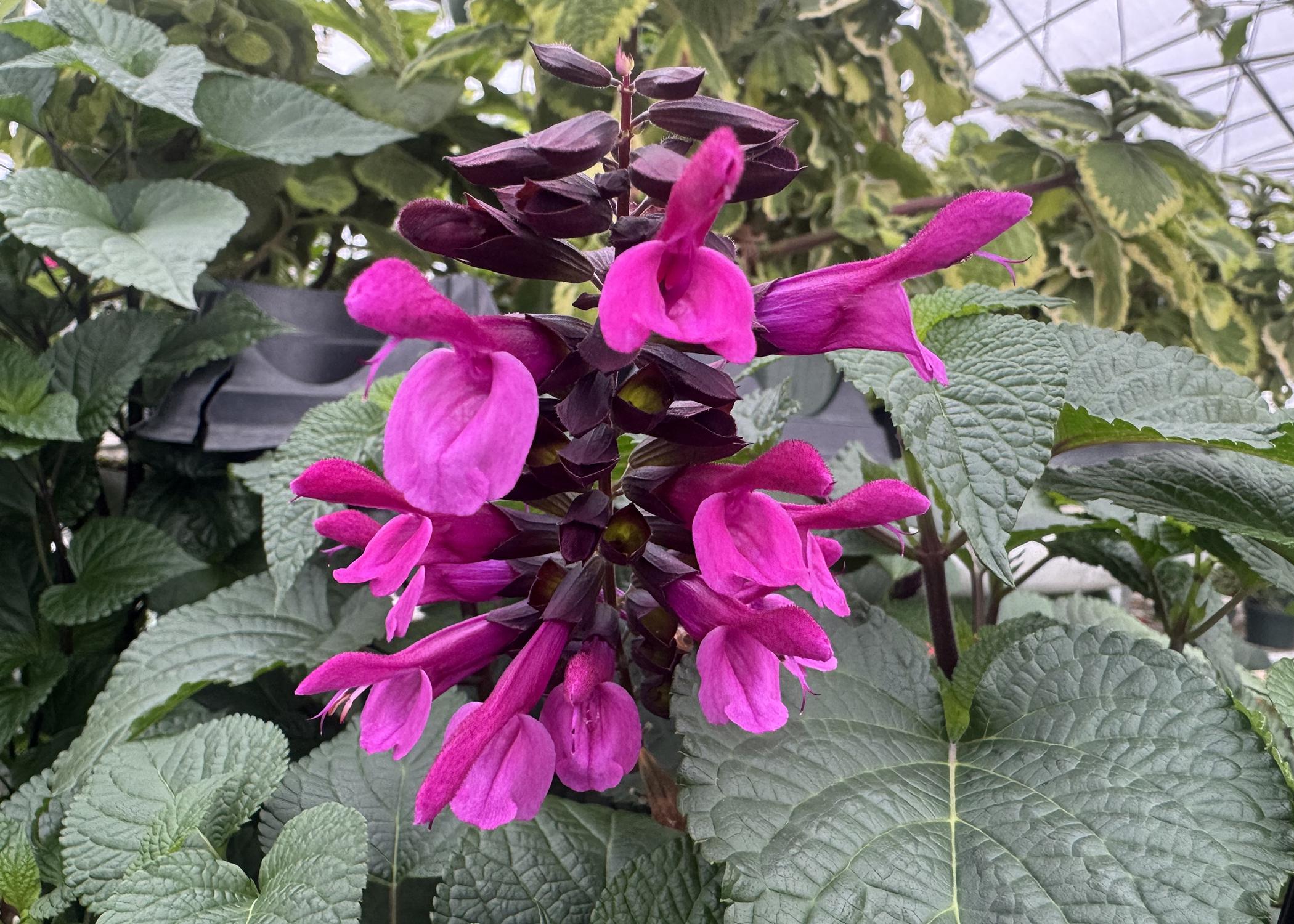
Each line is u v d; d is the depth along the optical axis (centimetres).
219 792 17
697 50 37
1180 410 19
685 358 13
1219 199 51
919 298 20
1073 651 17
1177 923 12
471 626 15
